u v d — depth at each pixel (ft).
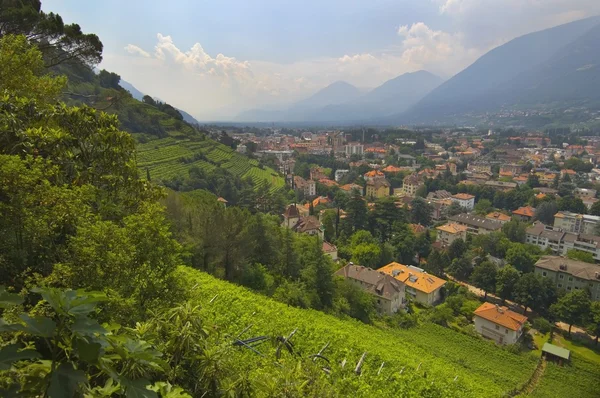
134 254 25.85
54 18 65.41
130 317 22.16
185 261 77.97
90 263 23.09
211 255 87.51
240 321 46.09
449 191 373.20
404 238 212.02
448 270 192.75
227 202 257.75
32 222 21.83
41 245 22.52
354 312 117.80
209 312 40.75
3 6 58.85
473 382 74.13
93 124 36.17
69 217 24.40
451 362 99.40
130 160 38.34
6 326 7.50
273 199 260.42
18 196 21.74
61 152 31.42
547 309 152.15
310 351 45.42
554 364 112.47
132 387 8.76
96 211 32.58
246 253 94.22
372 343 68.23
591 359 124.06
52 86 41.52
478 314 137.28
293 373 19.92
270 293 91.86
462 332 133.90
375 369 48.78
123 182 36.65
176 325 17.92
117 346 9.53
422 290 159.53
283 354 27.94
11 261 21.34
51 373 7.61
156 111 357.82
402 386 45.85
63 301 8.20
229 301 52.13
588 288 158.30
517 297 156.46
